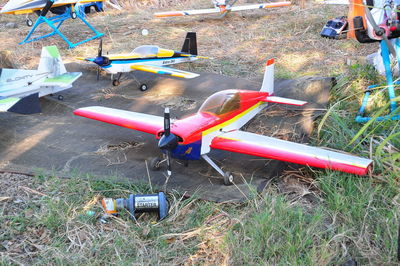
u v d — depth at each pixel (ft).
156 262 14.16
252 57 35.47
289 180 18.30
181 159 18.21
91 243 14.97
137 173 18.97
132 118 21.01
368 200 16.03
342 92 25.88
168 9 54.29
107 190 17.65
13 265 14.02
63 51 38.42
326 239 14.75
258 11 50.03
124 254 14.53
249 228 14.94
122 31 44.75
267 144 17.92
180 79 30.68
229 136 18.72
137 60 29.94
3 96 24.25
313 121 22.72
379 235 14.39
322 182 17.03
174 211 16.58
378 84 24.66
